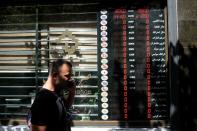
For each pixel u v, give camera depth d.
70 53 6.83
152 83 6.59
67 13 6.83
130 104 6.62
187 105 6.33
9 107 6.90
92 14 6.77
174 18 6.37
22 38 6.94
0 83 6.96
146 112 6.59
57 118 4.30
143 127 6.57
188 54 6.33
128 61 6.64
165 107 6.55
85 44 6.78
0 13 6.96
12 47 6.96
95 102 6.72
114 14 6.68
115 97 6.65
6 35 6.98
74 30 6.82
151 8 6.62
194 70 6.32
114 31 6.68
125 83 6.64
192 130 6.32
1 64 6.98
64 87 4.44
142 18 6.63
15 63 6.95
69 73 4.40
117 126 6.61
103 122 6.65
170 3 6.39
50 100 4.27
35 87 6.88
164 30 6.58
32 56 6.91
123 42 6.66
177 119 6.33
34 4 6.89
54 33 6.88
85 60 6.77
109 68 6.68
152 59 6.60
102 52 6.70
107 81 6.68
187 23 6.35
